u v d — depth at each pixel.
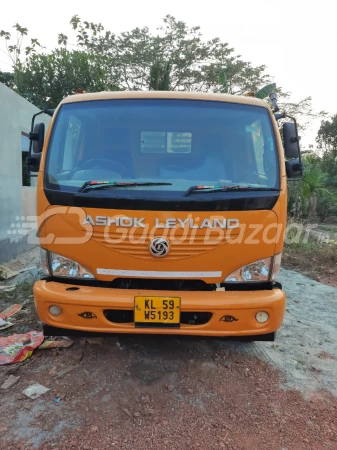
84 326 2.96
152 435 2.65
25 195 8.20
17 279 5.96
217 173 3.26
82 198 2.94
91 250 2.99
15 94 7.65
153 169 3.27
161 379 3.27
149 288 3.18
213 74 24.05
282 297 3.02
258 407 2.99
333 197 16.25
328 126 30.17
